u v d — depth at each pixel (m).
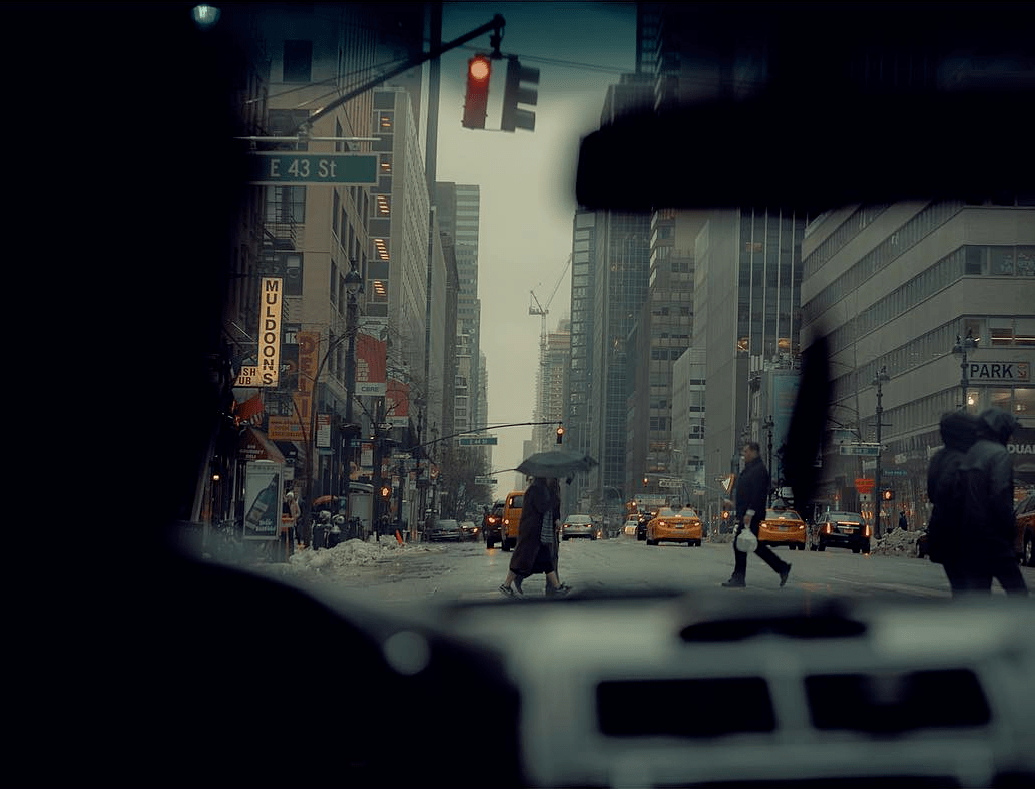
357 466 60.72
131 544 2.96
